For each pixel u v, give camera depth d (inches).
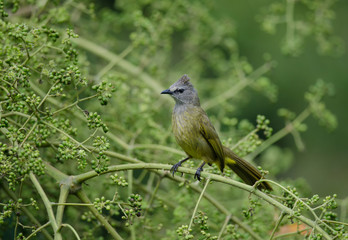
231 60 561.3
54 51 398.0
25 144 295.0
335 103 775.1
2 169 289.0
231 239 371.6
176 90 438.6
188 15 575.2
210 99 580.1
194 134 426.3
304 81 770.2
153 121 471.2
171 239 376.8
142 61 518.3
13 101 305.1
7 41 347.3
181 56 737.6
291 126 466.9
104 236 413.7
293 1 548.7
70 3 460.1
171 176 385.4
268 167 469.4
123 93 459.8
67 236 402.6
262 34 765.3
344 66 774.5
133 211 300.5
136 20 476.1
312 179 784.3
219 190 476.7
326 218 302.2
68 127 345.1
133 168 320.2
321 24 553.9
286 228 415.8
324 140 791.1
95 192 425.1
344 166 781.9
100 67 534.9
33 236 329.1
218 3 764.0
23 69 301.6
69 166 410.0
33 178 319.0
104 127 302.7
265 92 528.4
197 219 304.7
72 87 388.2
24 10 439.5
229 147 432.8
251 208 322.3
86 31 550.3
